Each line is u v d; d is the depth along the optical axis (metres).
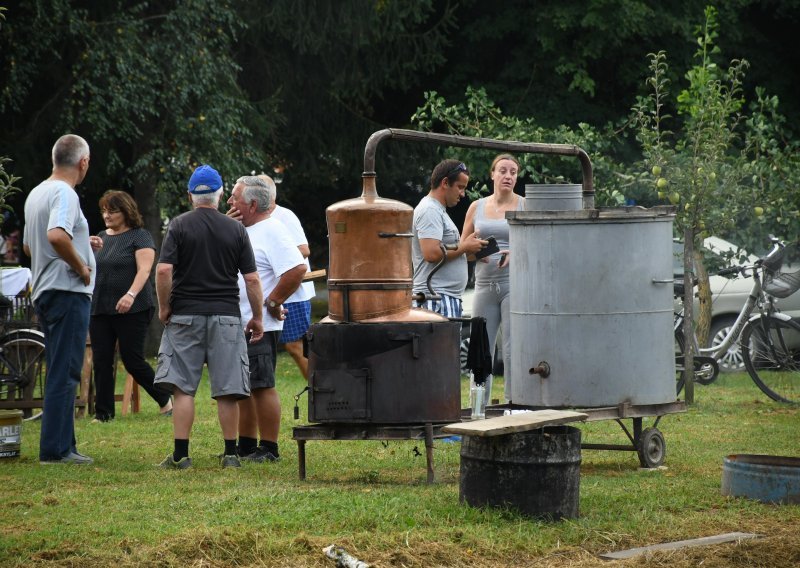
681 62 31.22
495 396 18.77
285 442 13.51
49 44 25.62
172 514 9.03
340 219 10.52
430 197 13.13
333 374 10.43
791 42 32.91
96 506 9.42
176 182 26.86
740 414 15.98
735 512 9.32
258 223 12.52
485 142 11.73
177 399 11.62
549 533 8.48
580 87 30.73
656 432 11.65
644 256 11.21
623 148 30.91
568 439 8.95
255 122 28.80
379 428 10.48
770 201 18.94
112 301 15.74
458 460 12.06
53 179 11.95
